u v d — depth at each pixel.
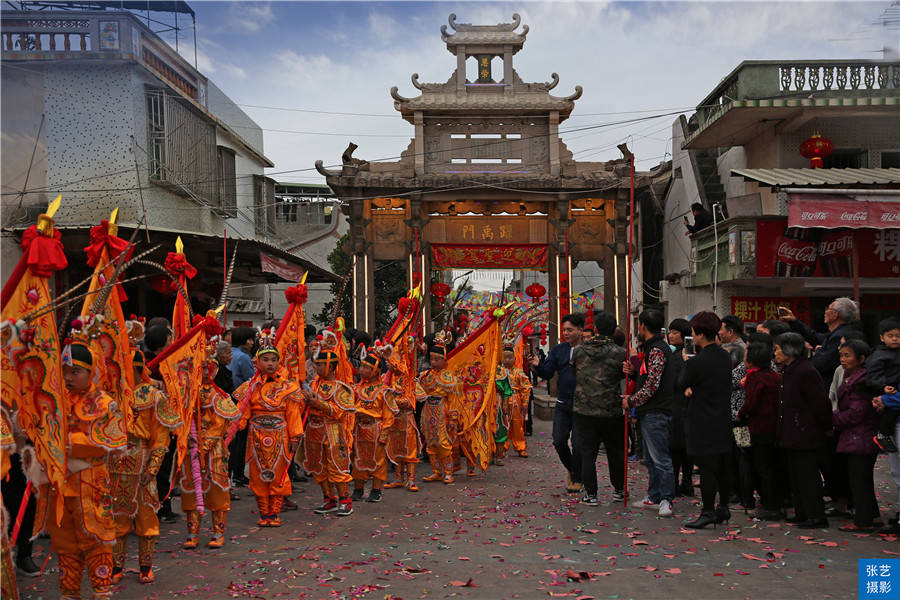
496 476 9.71
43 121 12.91
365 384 7.86
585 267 28.73
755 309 15.63
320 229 27.34
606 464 10.49
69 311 4.36
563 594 4.68
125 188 14.06
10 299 3.85
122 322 4.87
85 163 14.01
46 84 13.55
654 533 6.36
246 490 8.75
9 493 5.08
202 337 5.91
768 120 15.52
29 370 3.89
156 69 15.65
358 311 17.11
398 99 16.75
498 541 6.10
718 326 6.65
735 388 7.39
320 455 7.17
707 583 4.91
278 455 6.59
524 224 17.72
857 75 15.20
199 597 4.74
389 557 5.62
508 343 11.48
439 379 9.05
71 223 13.73
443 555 5.66
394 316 23.31
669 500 7.10
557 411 8.48
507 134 17.20
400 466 8.78
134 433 4.90
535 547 5.89
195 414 5.87
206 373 6.03
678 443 7.87
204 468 5.96
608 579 5.02
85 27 13.91
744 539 6.10
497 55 17.09
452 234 17.66
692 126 18.86
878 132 15.58
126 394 4.82
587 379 7.53
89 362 4.33
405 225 17.44
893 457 6.09
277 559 5.59
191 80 17.83
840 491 7.04
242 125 22.50
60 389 4.06
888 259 13.95
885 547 5.80
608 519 6.93
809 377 6.43
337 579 5.05
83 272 14.16
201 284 16.81
